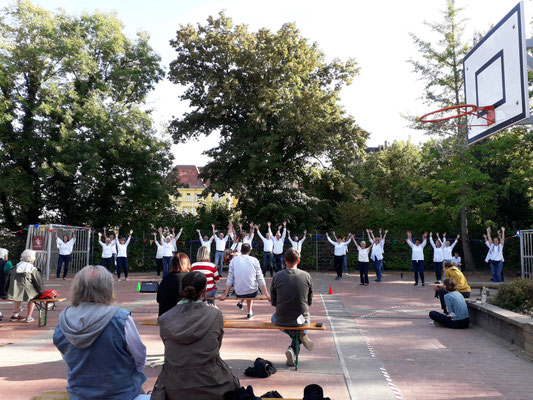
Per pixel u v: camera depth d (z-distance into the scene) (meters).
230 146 25.33
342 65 27.17
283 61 25.05
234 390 3.55
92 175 24.72
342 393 5.10
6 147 25.20
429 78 23.84
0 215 27.41
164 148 28.77
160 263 21.23
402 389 5.30
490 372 6.02
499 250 17.38
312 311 10.95
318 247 25.31
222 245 19.47
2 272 9.62
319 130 23.89
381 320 9.91
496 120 7.24
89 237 23.19
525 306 8.59
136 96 29.58
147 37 29.84
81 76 25.95
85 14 27.16
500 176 27.09
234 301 12.70
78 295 2.98
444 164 24.98
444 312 10.07
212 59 25.02
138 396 3.18
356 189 27.75
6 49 24.20
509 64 6.82
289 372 5.90
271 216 26.09
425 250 25.11
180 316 3.52
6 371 5.86
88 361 2.91
